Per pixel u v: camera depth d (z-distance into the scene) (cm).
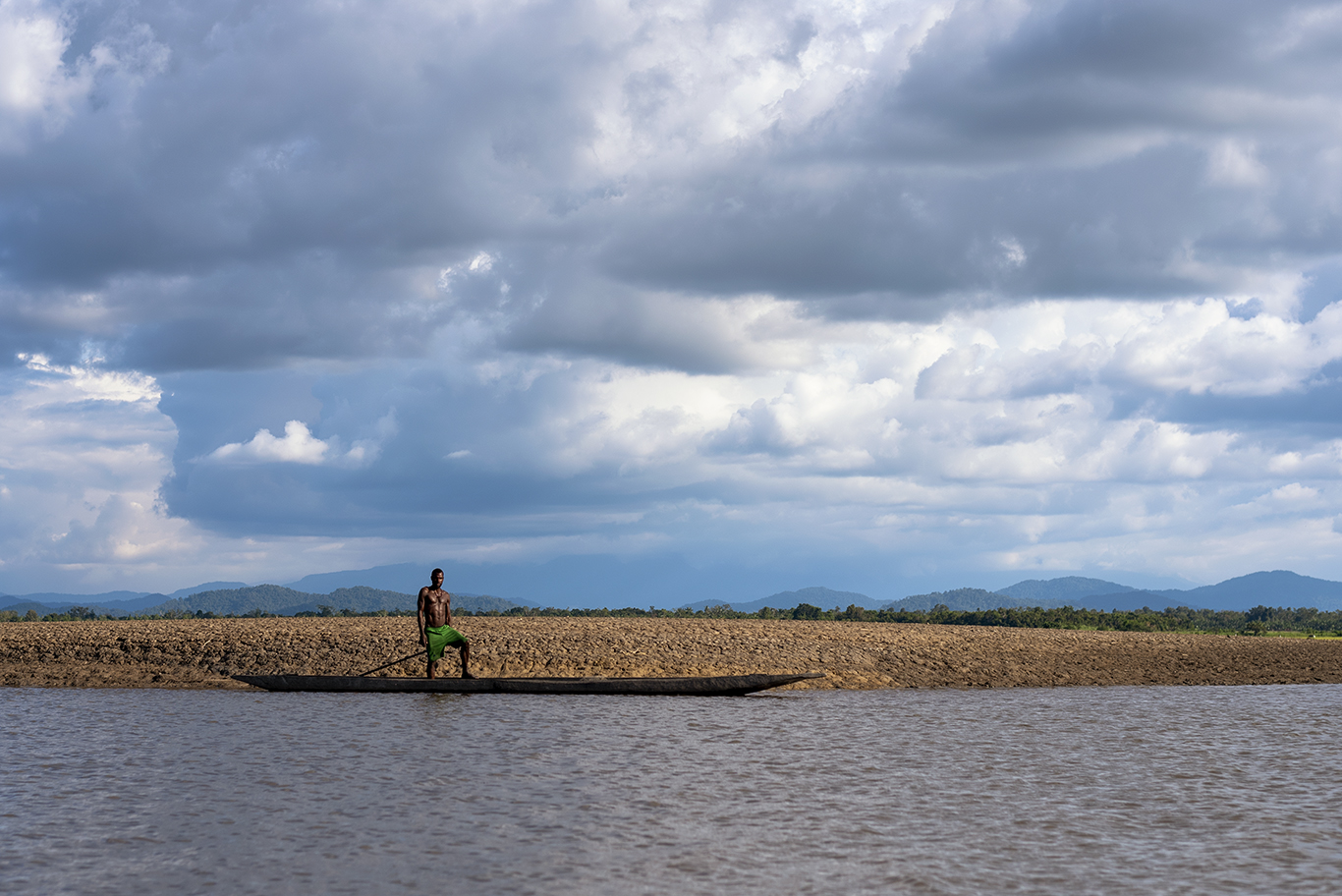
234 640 3712
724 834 1423
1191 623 12725
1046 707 2842
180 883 1202
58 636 3788
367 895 1161
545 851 1333
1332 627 14138
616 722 2438
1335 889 1212
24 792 1664
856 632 4544
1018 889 1202
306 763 1900
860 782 1780
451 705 2708
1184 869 1284
